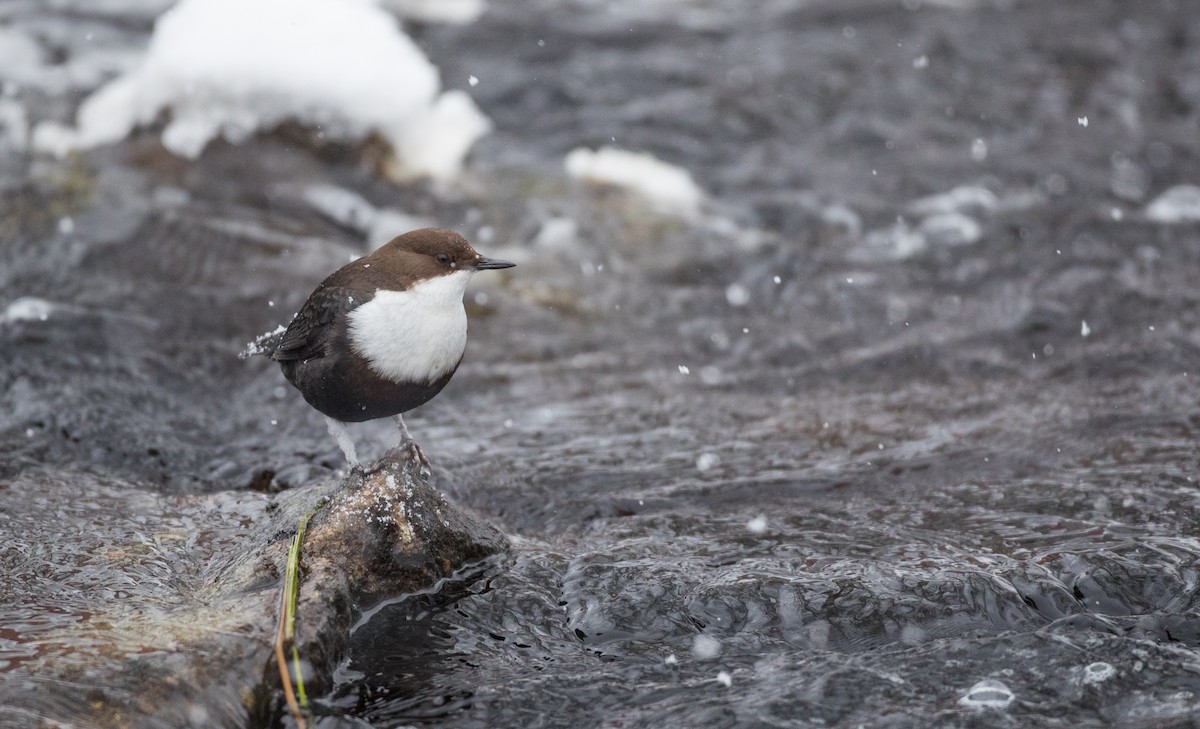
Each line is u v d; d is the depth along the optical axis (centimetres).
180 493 933
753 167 1805
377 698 671
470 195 1652
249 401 1119
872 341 1302
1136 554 789
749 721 640
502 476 982
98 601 715
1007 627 730
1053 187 1703
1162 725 620
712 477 977
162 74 1611
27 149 1611
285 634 668
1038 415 1080
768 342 1309
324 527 761
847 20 2411
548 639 736
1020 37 2294
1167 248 1495
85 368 1102
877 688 665
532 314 1370
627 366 1252
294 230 1501
